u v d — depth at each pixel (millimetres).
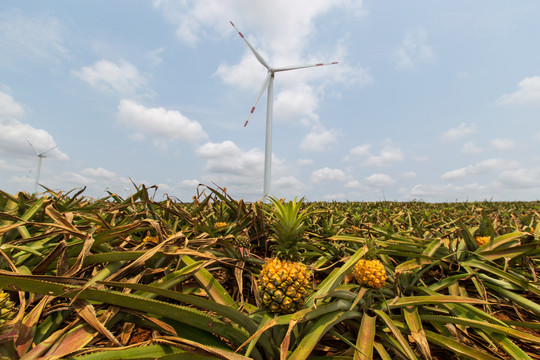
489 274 4195
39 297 2502
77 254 3146
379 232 5766
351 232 6297
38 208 3895
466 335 3043
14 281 1858
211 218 6141
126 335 2355
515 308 3619
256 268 4293
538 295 3811
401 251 4457
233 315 2227
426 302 2959
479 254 4367
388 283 3961
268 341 2334
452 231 5125
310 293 3160
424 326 3422
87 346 2182
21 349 1823
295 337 2469
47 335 2088
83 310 2076
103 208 5293
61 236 3572
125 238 3566
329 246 5363
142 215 5020
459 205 13297
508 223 6570
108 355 1856
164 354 1946
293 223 4223
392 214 8945
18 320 1906
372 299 3453
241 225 5605
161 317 2453
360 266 3518
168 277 2848
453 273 4484
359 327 2963
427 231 5988
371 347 2449
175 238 2912
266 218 5984
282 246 4312
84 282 2324
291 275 2385
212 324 2227
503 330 2537
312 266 4332
